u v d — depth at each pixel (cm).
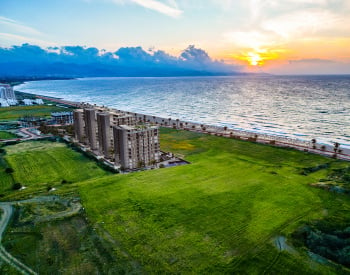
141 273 4984
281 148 12962
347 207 7106
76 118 14762
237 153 12325
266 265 5134
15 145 14400
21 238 6088
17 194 8381
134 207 7338
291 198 7662
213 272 4969
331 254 5388
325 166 10344
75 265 5225
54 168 11012
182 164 11119
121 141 10550
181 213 6969
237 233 6091
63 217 6931
